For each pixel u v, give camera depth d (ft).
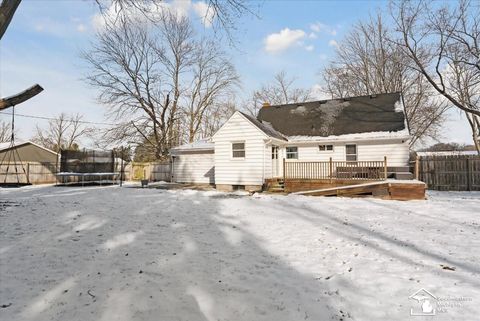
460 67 59.67
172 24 93.61
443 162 52.21
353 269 13.75
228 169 51.80
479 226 22.26
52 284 12.03
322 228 22.11
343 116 55.62
